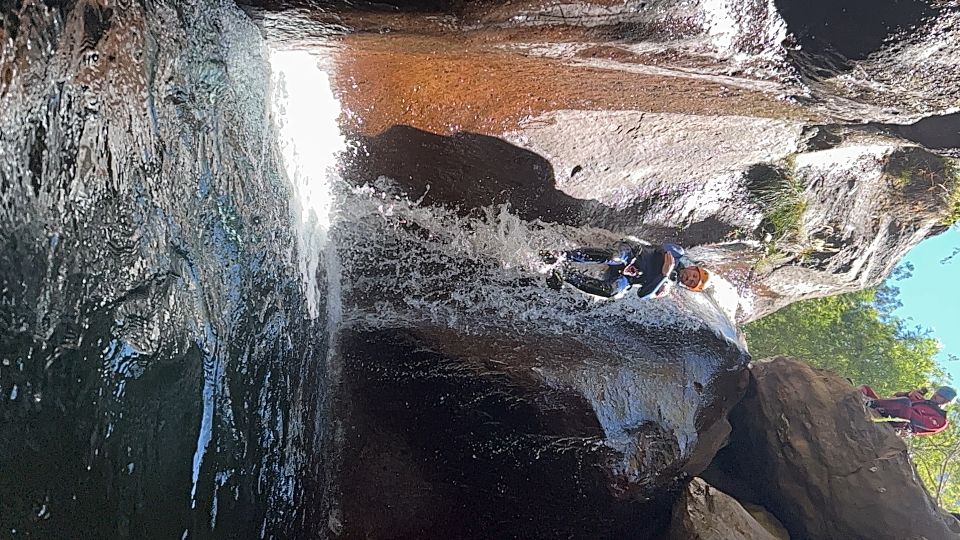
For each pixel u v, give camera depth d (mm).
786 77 4227
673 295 6664
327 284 5324
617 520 4945
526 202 6168
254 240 3787
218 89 3412
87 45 2291
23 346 1927
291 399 4262
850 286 7738
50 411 2025
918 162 6469
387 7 3389
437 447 4922
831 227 6934
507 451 4820
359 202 5727
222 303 3291
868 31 3797
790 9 3797
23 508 1885
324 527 4691
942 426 7559
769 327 15438
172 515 2711
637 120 5426
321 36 3947
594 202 6367
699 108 5113
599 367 5258
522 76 4719
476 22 3512
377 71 4762
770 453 6863
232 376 3375
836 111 4820
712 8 3680
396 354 5137
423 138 5484
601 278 5867
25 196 1959
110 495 2293
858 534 6188
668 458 5223
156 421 2623
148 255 2641
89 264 2256
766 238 6816
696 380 6031
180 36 3004
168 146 2865
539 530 4902
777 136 5785
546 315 5809
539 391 4852
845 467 6441
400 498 4887
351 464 4965
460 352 5047
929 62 3973
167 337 2729
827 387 6941
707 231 6793
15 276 1908
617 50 3910
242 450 3447
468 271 5859
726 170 6344
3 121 1872
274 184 4242
